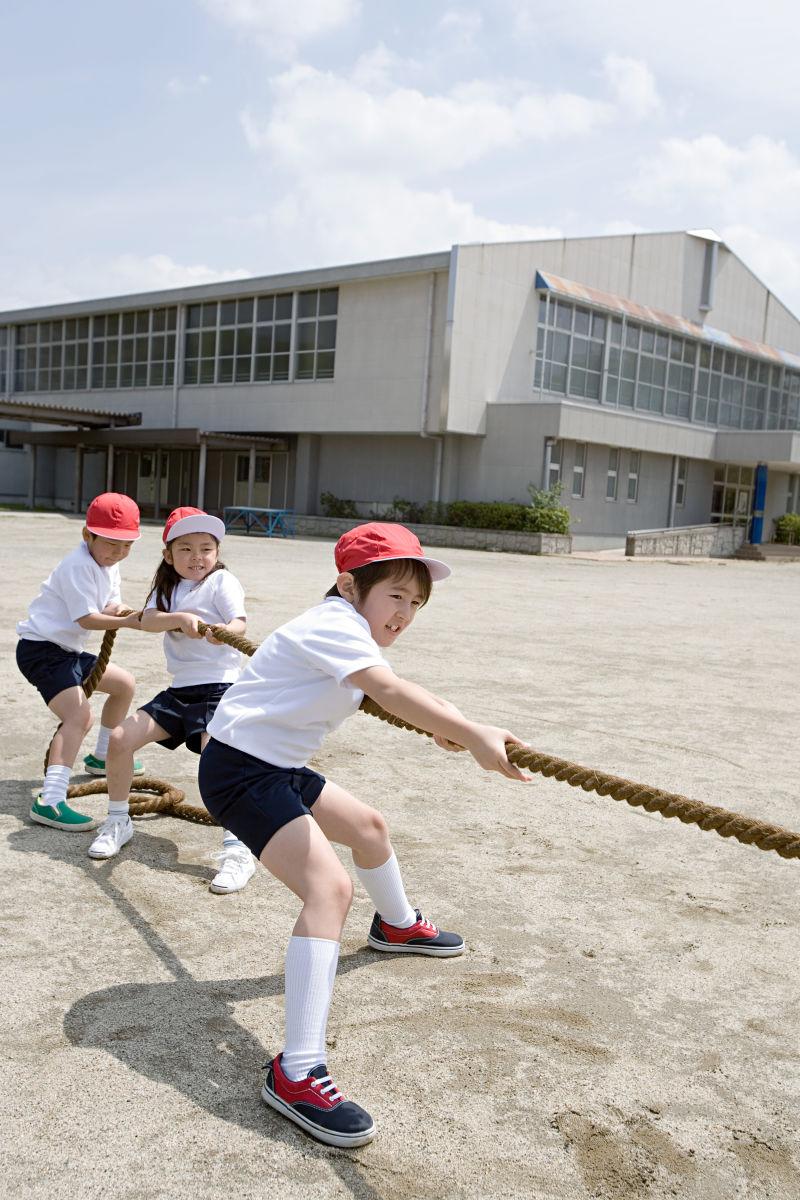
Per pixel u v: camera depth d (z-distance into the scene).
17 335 38.19
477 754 2.38
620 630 11.47
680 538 30.45
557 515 26.62
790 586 20.94
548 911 3.50
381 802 4.62
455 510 27.67
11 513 28.78
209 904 3.39
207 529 3.97
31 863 3.67
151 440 30.17
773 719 6.91
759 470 35.44
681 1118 2.33
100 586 4.14
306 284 29.20
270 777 2.55
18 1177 2.00
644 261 31.73
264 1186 2.01
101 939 3.09
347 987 2.88
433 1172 2.09
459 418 27.06
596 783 2.27
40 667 4.20
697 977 3.06
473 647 9.44
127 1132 2.16
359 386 28.73
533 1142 2.21
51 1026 2.57
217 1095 2.32
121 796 3.86
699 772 5.38
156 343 33.66
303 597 12.09
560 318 29.33
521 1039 2.63
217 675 3.96
